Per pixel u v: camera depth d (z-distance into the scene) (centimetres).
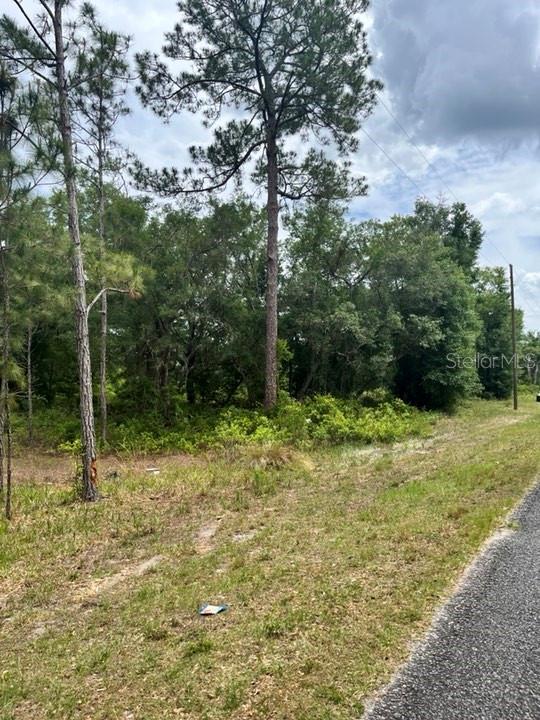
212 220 1645
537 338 5475
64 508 783
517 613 347
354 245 2030
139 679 298
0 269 782
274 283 1584
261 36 1475
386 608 360
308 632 334
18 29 767
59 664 328
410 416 1717
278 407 1543
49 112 761
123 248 1486
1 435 885
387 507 637
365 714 251
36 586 487
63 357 1973
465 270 3259
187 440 1388
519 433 1245
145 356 1725
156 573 495
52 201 821
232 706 263
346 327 1780
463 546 471
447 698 261
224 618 371
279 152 1642
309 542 534
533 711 250
